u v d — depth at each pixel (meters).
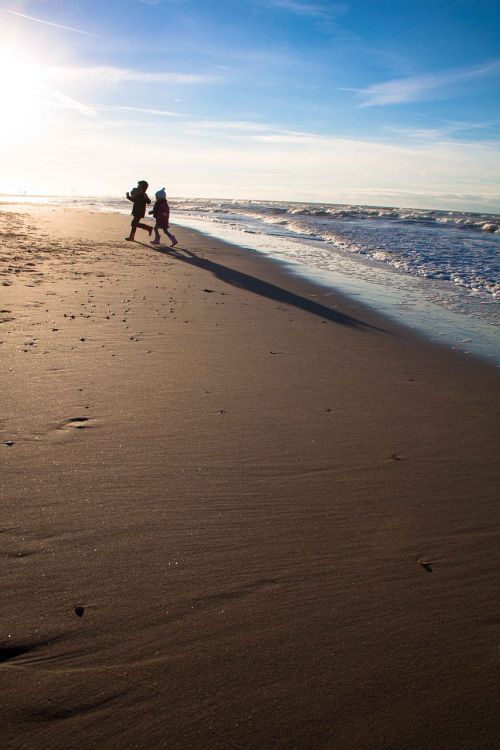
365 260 13.22
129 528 2.40
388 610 2.02
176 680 1.66
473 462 3.23
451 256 14.12
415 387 4.58
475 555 2.37
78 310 6.33
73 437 3.22
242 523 2.50
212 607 1.97
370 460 3.20
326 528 2.51
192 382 4.30
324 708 1.60
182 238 16.28
